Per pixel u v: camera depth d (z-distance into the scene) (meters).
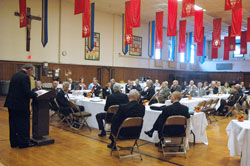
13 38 12.34
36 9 13.05
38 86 7.29
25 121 4.62
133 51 19.02
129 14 11.57
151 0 13.91
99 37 16.31
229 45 18.55
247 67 24.47
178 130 4.31
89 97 7.44
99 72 16.50
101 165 3.91
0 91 12.02
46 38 12.73
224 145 5.26
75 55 14.98
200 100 7.73
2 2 11.92
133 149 4.80
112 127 4.21
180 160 4.24
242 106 8.70
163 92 8.25
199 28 12.55
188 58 22.00
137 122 4.09
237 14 11.16
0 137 5.38
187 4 9.34
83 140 5.33
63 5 14.23
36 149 4.63
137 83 11.16
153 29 17.98
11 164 3.85
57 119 7.49
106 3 14.55
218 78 26.36
